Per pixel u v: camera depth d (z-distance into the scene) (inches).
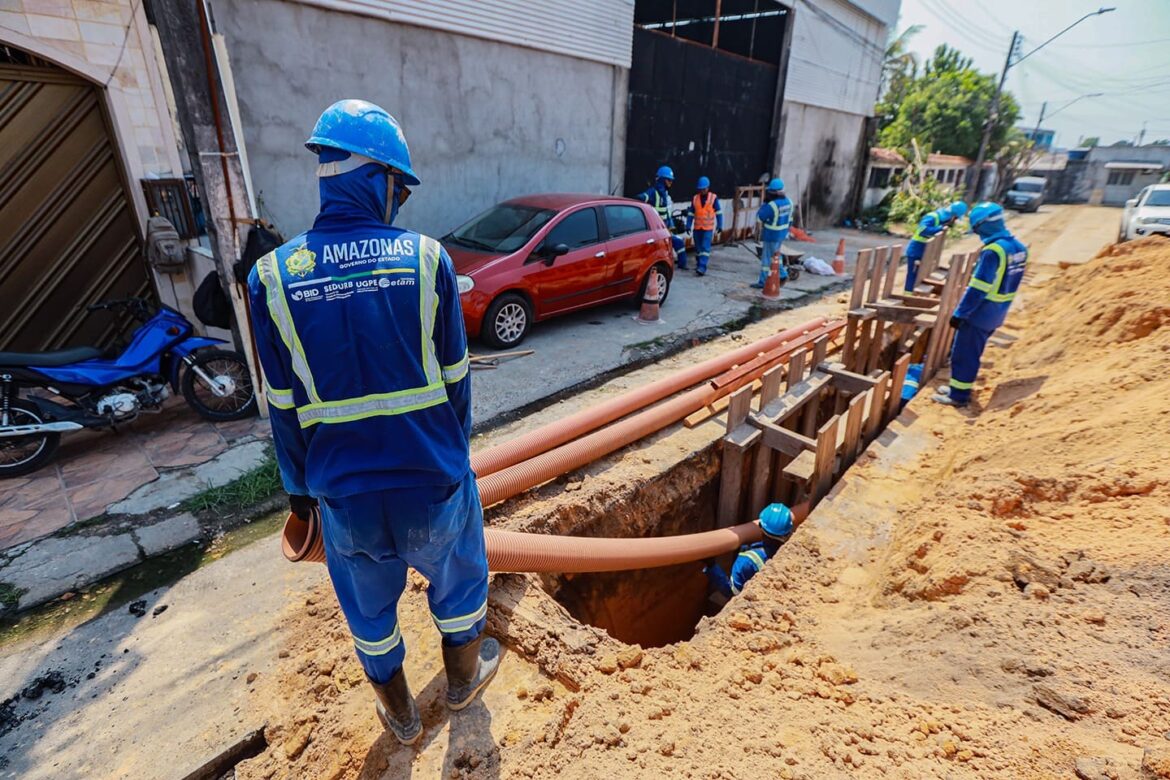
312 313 57.5
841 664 97.7
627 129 443.5
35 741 90.7
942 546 116.8
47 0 203.2
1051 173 1916.8
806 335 248.8
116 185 233.1
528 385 225.0
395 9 279.7
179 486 155.2
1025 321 329.1
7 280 218.1
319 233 59.8
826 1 600.7
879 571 130.7
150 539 136.0
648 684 91.4
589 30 375.2
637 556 136.6
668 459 170.7
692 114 500.1
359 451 61.1
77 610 116.8
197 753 88.3
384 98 290.0
